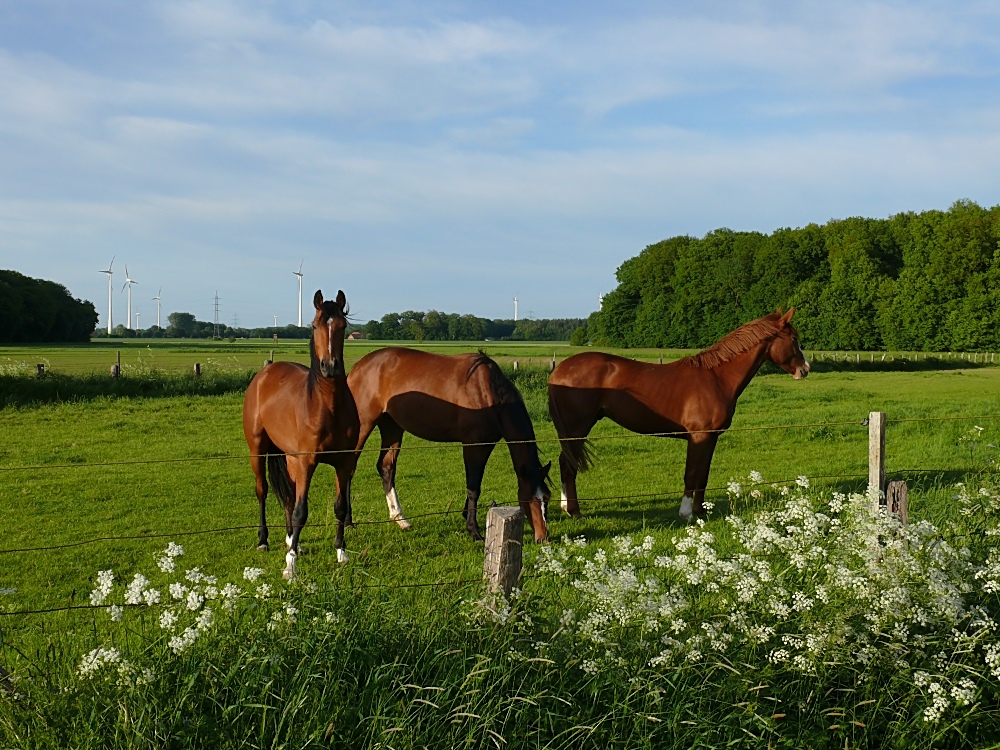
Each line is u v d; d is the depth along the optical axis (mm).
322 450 6539
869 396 22844
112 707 3018
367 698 3172
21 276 94812
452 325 150625
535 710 3197
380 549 6887
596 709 3303
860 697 3586
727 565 3812
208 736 2936
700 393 8406
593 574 3760
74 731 2947
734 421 16891
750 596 3719
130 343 95562
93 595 3346
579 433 8617
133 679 3111
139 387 20547
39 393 18875
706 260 78625
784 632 3834
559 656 3475
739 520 4375
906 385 28328
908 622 3854
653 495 9461
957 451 11828
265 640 3357
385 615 3621
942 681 3543
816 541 4254
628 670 3443
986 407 18641
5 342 86500
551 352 67688
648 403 8422
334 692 3119
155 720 2922
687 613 3811
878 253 68750
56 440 13828
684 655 3516
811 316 67562
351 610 3564
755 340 8602
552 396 8703
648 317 82250
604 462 12086
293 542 6469
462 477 10844
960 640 3678
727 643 3629
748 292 73938
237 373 23109
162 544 7238
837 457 12180
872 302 64938
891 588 3730
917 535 4078
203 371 24328
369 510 8750
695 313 78062
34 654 4059
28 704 3078
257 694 3109
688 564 3949
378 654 3373
